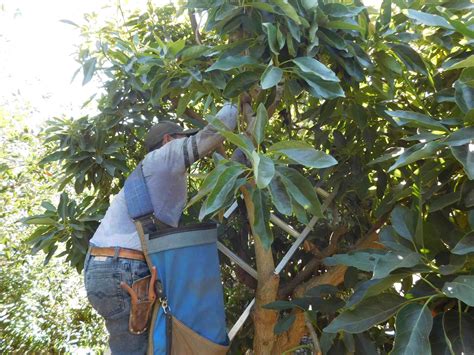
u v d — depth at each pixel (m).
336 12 1.76
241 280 2.62
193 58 1.90
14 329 4.64
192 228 1.85
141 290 1.85
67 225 2.51
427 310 1.36
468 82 1.50
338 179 2.30
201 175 1.99
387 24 1.97
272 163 1.37
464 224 1.82
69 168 2.68
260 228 1.53
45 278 5.11
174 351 1.80
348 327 1.43
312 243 2.56
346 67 1.85
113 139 2.79
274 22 1.76
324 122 2.29
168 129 2.17
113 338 1.88
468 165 1.34
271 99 1.93
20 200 4.85
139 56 2.04
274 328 1.98
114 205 2.00
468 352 1.33
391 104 2.16
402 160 1.48
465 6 1.91
